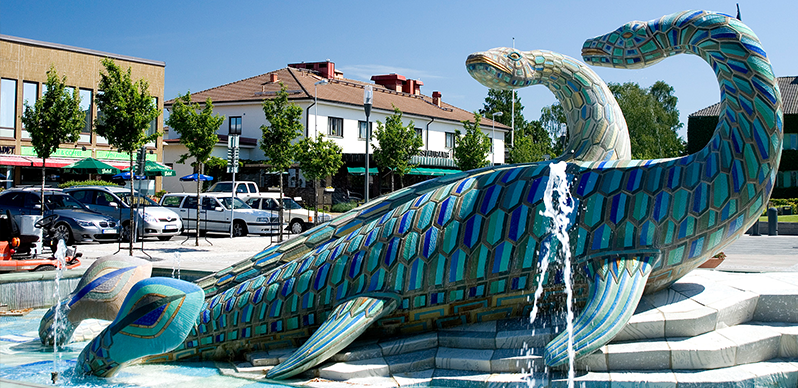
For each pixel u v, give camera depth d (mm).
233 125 44500
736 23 6098
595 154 6887
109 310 7543
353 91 48656
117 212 22203
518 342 6121
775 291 6516
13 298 10422
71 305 7684
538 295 6293
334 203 41906
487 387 5707
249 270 7629
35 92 34594
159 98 39469
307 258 7055
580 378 5574
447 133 52406
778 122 5922
